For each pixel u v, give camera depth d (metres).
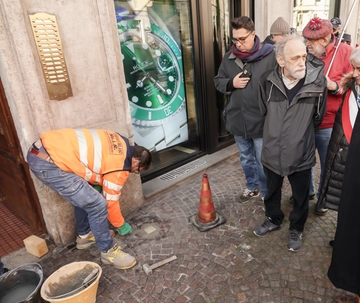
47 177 2.01
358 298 1.79
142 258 2.41
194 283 2.13
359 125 1.56
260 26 4.32
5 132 2.46
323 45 2.48
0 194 3.38
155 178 3.69
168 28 3.65
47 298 1.80
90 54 2.45
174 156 4.12
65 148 1.98
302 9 5.15
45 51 2.18
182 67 3.91
